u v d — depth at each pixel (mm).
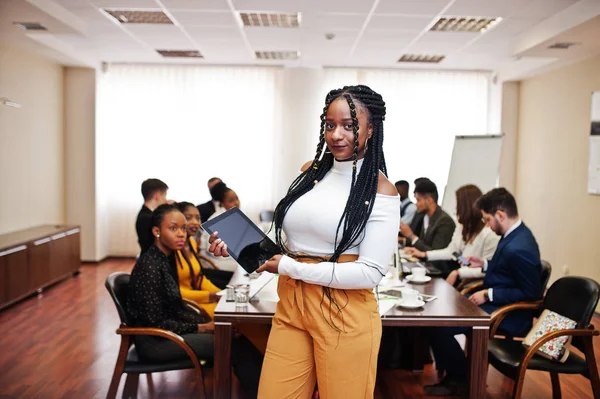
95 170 7926
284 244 1920
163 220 2988
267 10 5293
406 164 8367
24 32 5730
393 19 5551
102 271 7457
